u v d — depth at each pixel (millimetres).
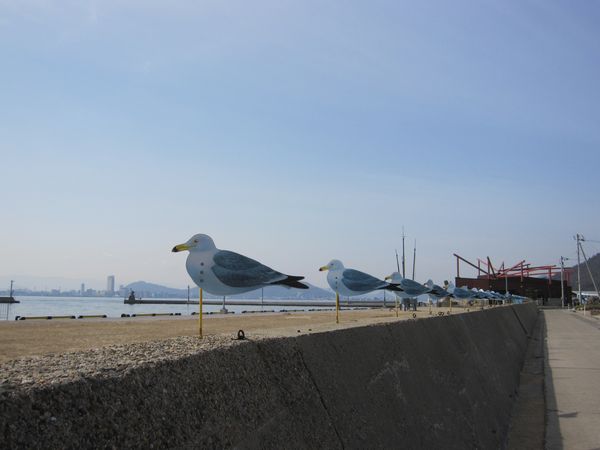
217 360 3873
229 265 7094
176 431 3061
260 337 5109
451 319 11562
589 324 48719
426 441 6582
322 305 116938
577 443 10594
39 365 3258
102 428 2645
